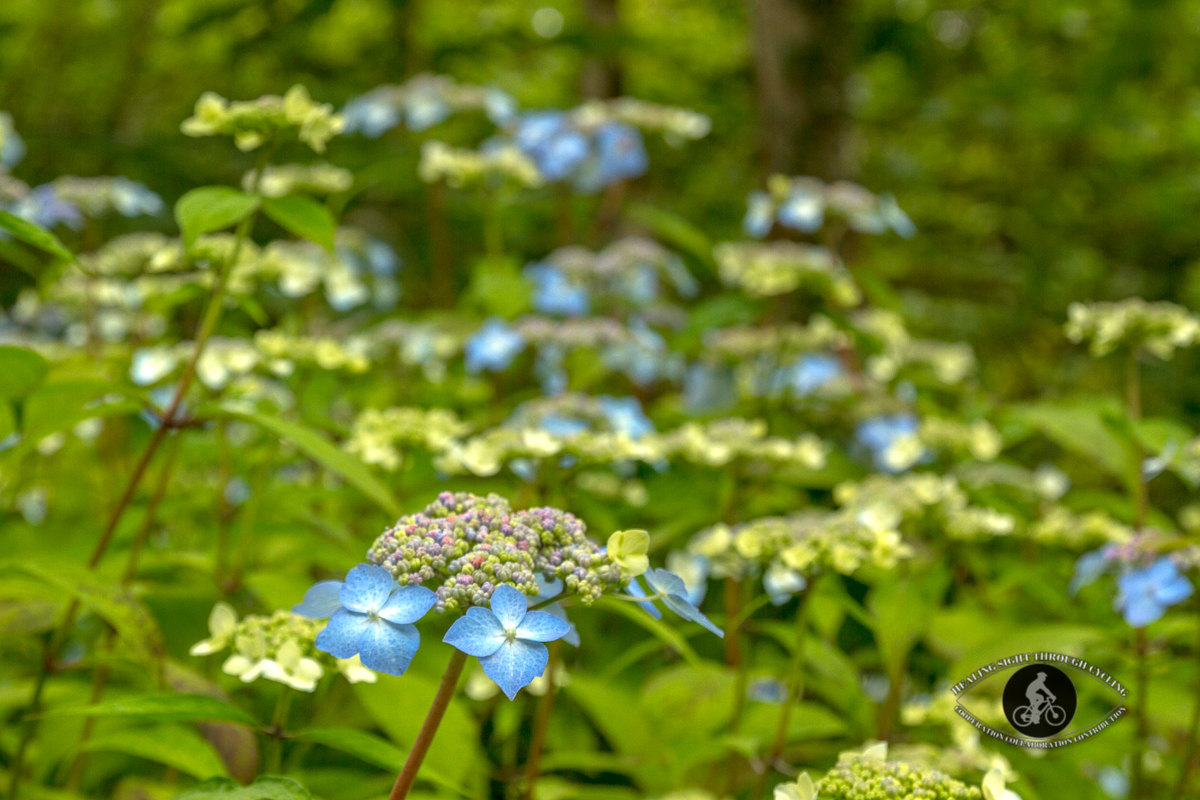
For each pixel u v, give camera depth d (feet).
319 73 8.73
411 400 5.11
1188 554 3.12
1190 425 8.57
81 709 2.50
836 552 2.97
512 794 3.22
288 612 2.74
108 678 3.68
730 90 11.14
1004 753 3.21
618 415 4.11
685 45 11.74
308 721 3.35
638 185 8.45
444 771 3.06
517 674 2.30
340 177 4.94
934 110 11.19
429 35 8.43
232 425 4.82
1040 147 11.85
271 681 3.26
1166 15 10.43
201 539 4.08
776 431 5.00
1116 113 10.98
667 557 4.44
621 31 8.50
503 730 3.64
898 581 3.42
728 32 12.39
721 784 3.37
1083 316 3.81
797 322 5.85
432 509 2.51
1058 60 12.38
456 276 7.90
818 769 3.45
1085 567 3.36
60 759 3.28
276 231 6.66
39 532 4.07
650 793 3.29
